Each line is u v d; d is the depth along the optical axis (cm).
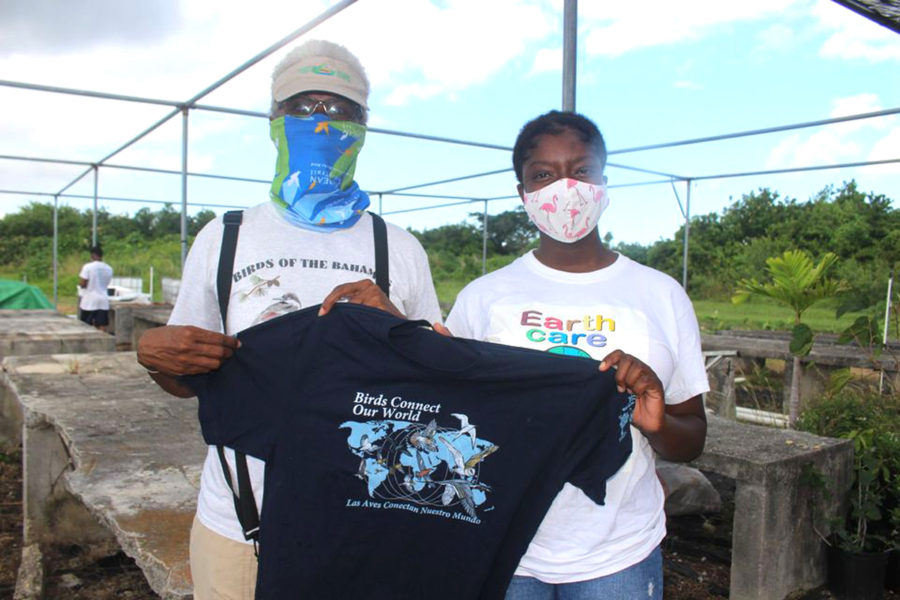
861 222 1786
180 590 216
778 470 310
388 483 150
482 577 153
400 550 153
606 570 158
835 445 339
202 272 167
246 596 160
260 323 156
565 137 176
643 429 146
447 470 150
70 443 369
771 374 928
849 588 326
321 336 147
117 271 2517
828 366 714
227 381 151
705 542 403
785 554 318
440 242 2869
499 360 145
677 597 343
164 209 3791
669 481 416
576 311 169
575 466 149
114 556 413
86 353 664
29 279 2708
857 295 471
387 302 156
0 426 601
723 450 325
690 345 170
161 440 378
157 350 143
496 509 151
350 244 171
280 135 172
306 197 168
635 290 172
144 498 293
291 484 148
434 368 146
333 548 150
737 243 2180
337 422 148
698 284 2108
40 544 412
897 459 361
